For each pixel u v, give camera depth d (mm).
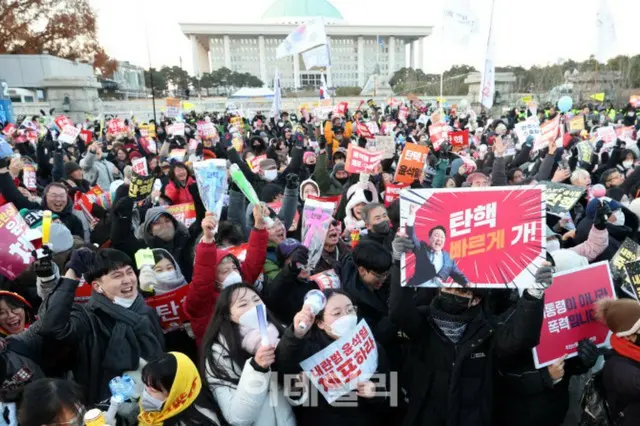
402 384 2660
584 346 2566
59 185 4945
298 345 2166
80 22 38562
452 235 2312
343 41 87625
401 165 6227
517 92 39375
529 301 2164
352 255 3242
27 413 1861
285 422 2361
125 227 3699
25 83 32625
